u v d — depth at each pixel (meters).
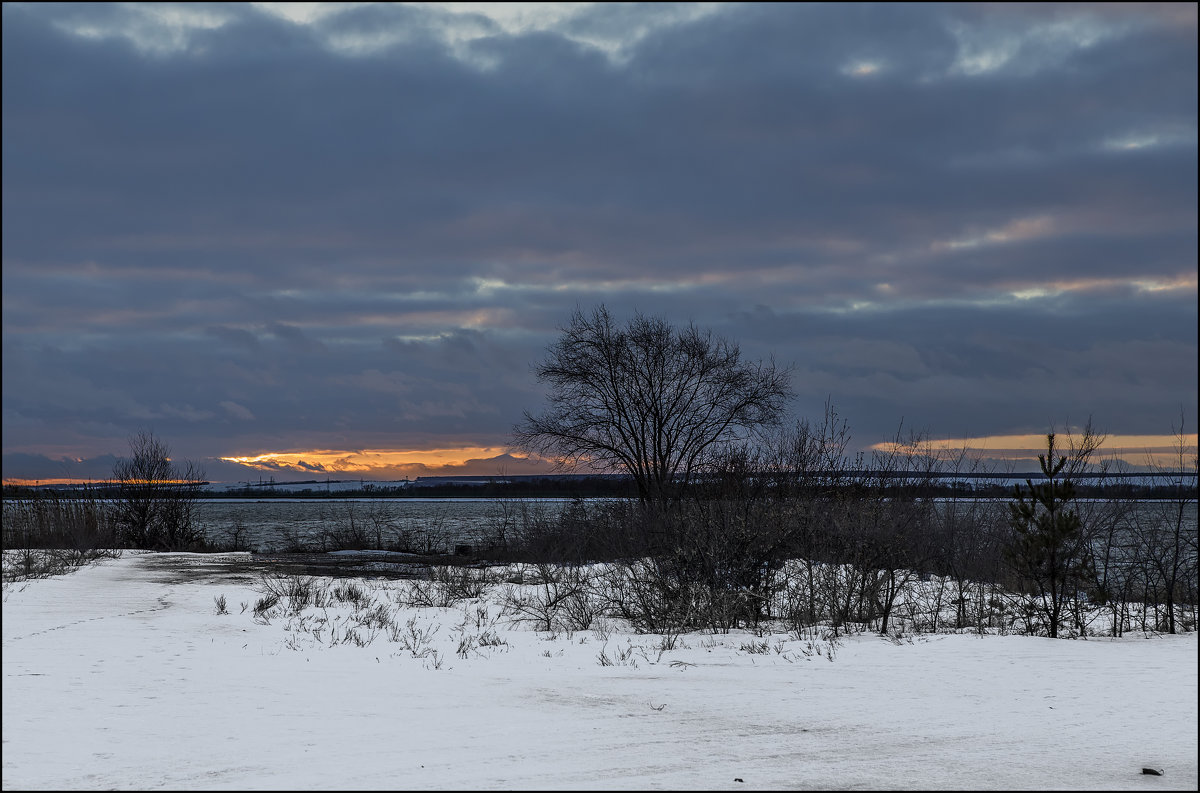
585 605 17.14
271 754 6.92
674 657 12.55
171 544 37.34
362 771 6.44
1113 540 16.31
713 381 38.16
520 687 10.07
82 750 7.01
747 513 17.19
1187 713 8.64
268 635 14.07
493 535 31.61
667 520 17.88
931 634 14.82
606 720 8.29
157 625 14.77
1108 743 7.45
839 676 10.88
